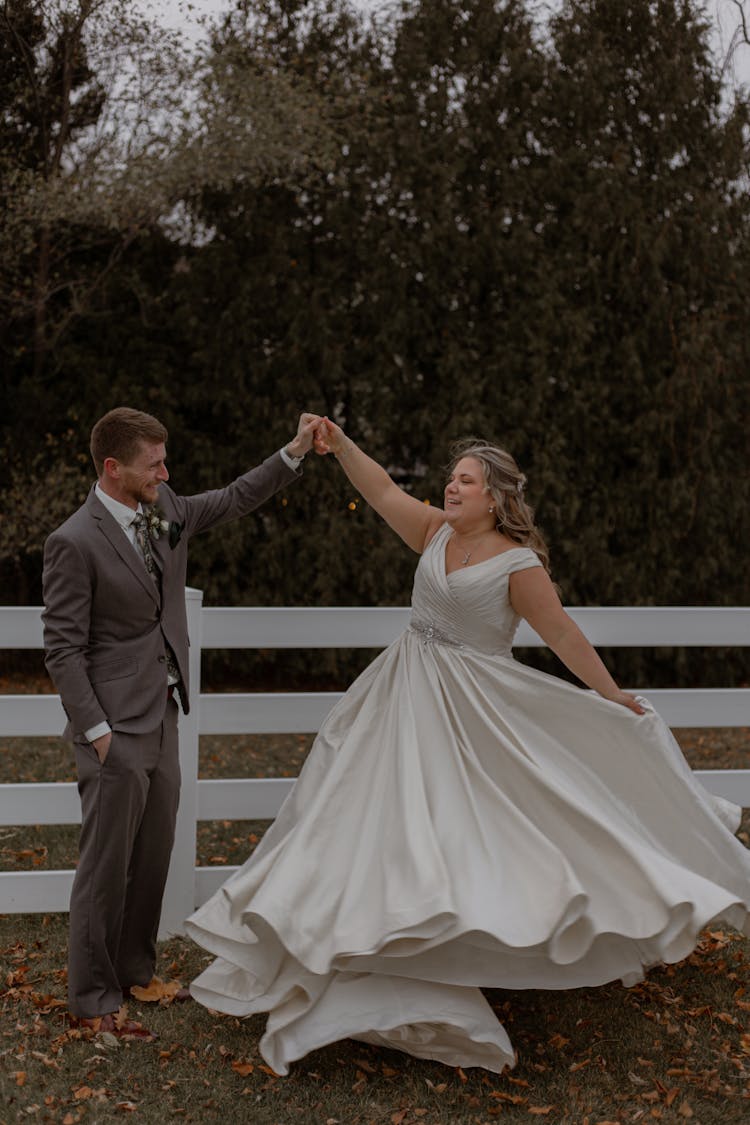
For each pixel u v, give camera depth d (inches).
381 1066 118.8
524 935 108.7
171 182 402.0
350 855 118.6
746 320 441.4
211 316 444.8
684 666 451.2
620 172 424.2
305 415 140.7
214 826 233.0
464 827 117.6
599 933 111.3
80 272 453.4
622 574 437.4
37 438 451.5
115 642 124.3
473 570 128.2
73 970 123.6
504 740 124.0
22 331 461.4
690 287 438.6
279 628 169.2
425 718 125.8
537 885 113.0
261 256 437.1
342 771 124.8
